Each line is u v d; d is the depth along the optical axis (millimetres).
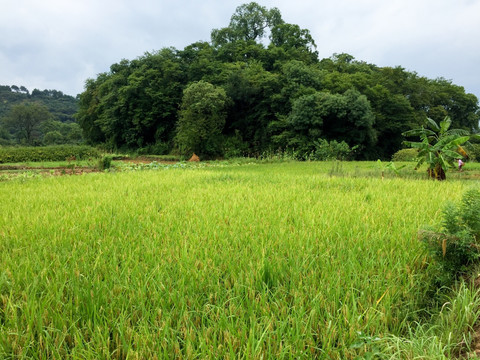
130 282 3096
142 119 50625
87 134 60594
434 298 3074
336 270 3336
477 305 2646
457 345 2314
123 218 5387
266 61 53844
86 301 2750
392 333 2443
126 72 52875
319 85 45156
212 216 5363
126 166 21047
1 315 2650
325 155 31938
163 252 3801
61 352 2238
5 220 5156
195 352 2141
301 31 60438
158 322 2490
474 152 30828
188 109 40562
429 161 11547
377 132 42625
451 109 55500
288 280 3184
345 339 2336
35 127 124000
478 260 3340
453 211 3391
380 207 5852
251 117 45688
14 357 2176
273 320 2490
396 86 48125
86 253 3701
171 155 46188
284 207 6039
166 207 6148
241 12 63562
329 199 6941
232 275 3199
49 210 5906
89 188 9016
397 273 3287
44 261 3533
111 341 2361
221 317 2463
